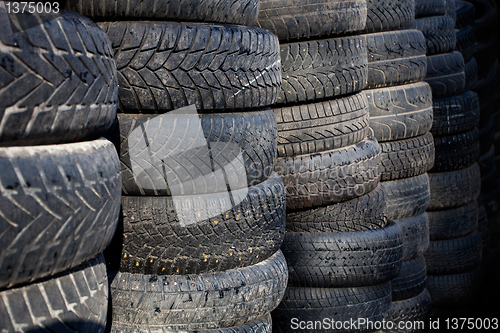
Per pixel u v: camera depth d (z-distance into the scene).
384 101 4.11
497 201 7.02
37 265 1.37
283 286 2.67
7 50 1.27
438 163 5.41
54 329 1.43
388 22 4.09
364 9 3.50
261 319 2.59
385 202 3.89
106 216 1.59
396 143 4.24
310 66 3.22
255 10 2.49
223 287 2.32
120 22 2.10
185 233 2.24
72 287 1.51
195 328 2.29
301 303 3.55
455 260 5.52
